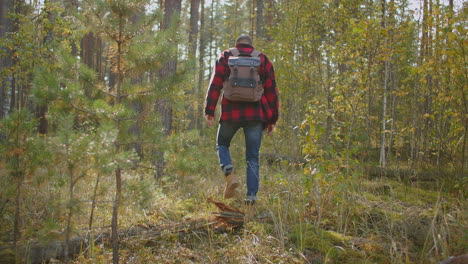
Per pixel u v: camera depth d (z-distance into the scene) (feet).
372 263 7.81
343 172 11.05
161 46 8.43
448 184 14.82
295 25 25.81
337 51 19.57
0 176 8.21
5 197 8.24
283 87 24.91
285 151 24.08
